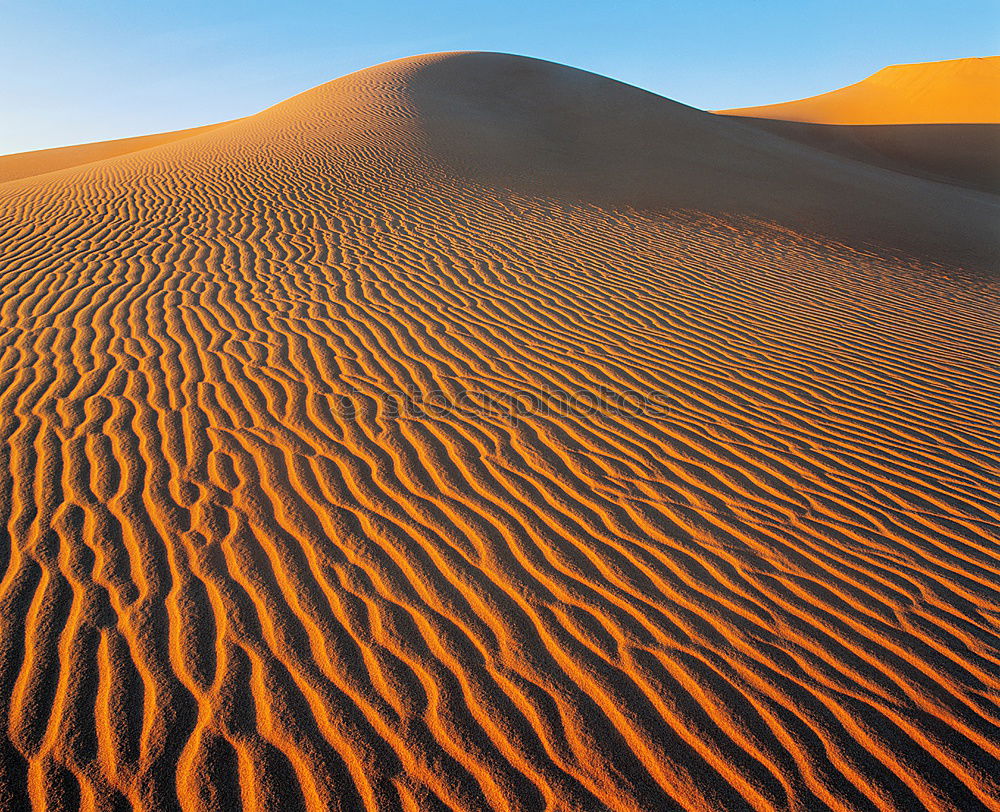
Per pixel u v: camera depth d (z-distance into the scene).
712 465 4.27
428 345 6.00
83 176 13.56
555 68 28.61
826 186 16.52
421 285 7.64
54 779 2.15
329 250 8.79
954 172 29.08
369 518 3.58
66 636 2.71
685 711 2.49
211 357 5.45
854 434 4.80
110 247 8.47
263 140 16.48
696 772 2.26
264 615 2.88
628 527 3.60
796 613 3.01
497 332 6.43
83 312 6.27
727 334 6.84
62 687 2.48
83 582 3.01
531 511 3.71
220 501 3.64
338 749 2.30
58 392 4.75
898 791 2.21
